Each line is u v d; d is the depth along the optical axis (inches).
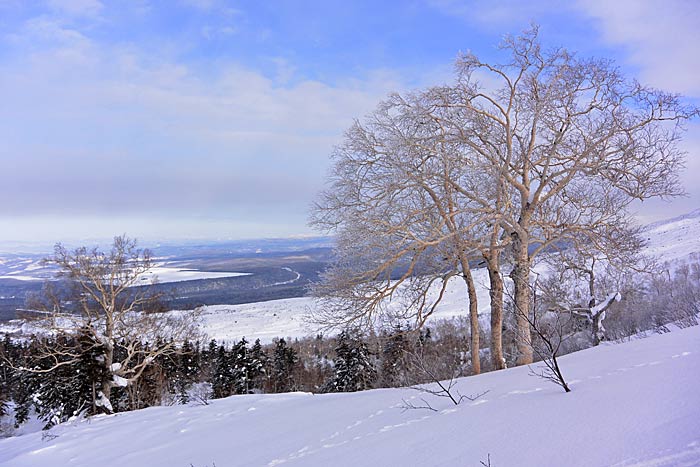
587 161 561.6
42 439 467.5
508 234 618.2
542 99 560.4
